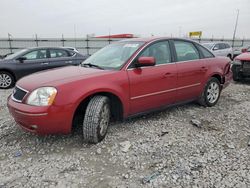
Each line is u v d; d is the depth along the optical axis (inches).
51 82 126.3
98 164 116.4
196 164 114.9
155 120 171.6
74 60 344.5
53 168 113.0
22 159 121.3
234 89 283.1
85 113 132.0
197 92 190.2
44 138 143.3
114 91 138.4
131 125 162.1
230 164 114.6
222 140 141.0
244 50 380.8
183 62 176.6
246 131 154.3
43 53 325.4
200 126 160.6
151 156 123.0
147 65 148.1
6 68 301.7
